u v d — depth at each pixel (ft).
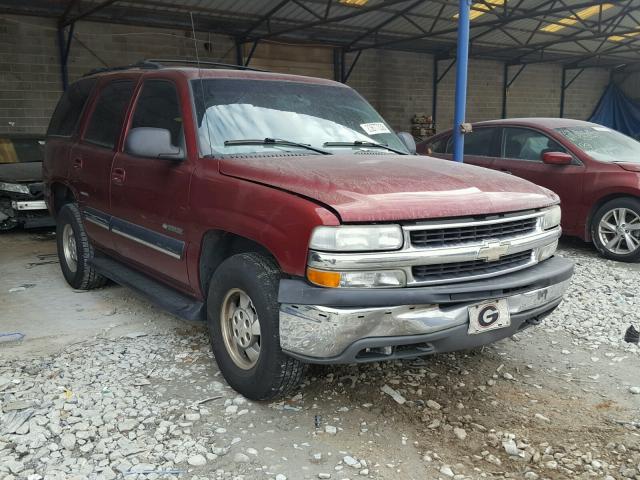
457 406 11.21
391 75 55.93
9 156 30.48
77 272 17.75
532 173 25.35
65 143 18.11
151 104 14.23
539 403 11.43
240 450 9.60
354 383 11.95
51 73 38.88
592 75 74.13
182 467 9.12
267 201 10.12
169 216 12.66
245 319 10.97
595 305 17.26
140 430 10.08
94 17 38.96
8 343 14.02
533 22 51.08
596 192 23.26
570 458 9.59
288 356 10.25
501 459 9.56
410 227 9.45
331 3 40.11
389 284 9.42
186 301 12.97
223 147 12.12
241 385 11.07
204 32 44.39
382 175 10.75
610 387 12.17
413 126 57.52
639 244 22.20
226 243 11.84
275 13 41.29
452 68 59.77
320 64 51.03
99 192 15.70
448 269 9.95
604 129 26.48
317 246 9.21
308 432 10.19
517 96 66.90
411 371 12.60
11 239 27.04
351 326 9.24
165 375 12.23
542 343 14.43
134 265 15.25
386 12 43.83
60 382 11.76
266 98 13.62
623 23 54.75
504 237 10.57
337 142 13.37
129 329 14.98
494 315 10.23
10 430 9.95
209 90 13.06
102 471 8.92
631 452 9.78
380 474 9.09
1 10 36.35
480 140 27.96
